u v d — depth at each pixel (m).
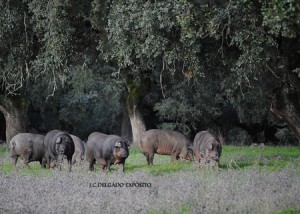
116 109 144.75
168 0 66.81
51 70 90.31
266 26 66.69
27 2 86.62
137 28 70.50
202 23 66.25
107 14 77.00
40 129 153.88
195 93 126.00
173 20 67.75
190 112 128.25
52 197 44.91
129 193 45.59
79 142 76.75
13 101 104.00
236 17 65.44
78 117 146.00
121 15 70.94
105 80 126.75
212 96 126.88
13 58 89.12
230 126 142.38
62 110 145.38
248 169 62.41
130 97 107.56
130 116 108.00
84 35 91.31
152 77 108.38
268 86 88.81
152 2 69.69
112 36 75.19
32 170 69.12
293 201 42.12
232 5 63.53
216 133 142.25
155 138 78.25
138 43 71.94
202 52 76.56
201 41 75.12
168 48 71.56
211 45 75.88
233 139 144.75
